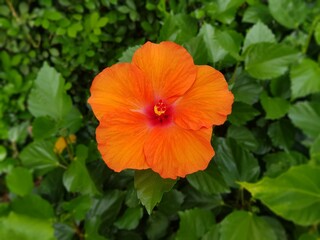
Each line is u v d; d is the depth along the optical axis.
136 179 0.23
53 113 0.33
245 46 0.32
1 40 0.39
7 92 0.40
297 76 0.34
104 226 0.33
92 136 0.34
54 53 0.38
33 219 0.33
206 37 0.29
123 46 0.36
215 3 0.34
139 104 0.23
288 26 0.36
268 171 0.33
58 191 0.36
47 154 0.34
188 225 0.32
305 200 0.31
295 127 0.36
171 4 0.35
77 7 0.37
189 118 0.22
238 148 0.31
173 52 0.23
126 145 0.22
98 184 0.32
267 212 0.35
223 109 0.22
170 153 0.22
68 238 0.34
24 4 0.37
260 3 0.39
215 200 0.33
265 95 0.34
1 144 0.44
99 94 0.23
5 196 0.46
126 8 0.36
